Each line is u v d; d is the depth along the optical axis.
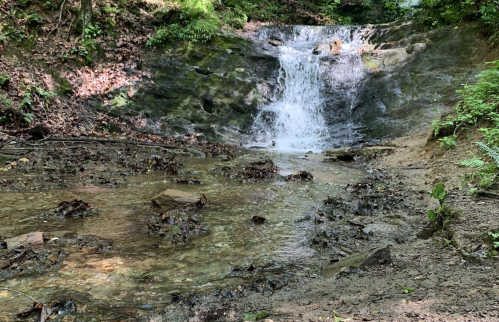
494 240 2.84
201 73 11.42
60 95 9.56
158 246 3.58
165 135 9.73
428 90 10.10
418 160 7.20
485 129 5.83
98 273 3.00
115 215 4.37
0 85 8.73
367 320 1.93
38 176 5.80
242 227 4.15
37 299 2.57
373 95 10.97
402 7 18.66
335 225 4.18
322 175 6.72
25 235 3.55
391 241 3.62
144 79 10.72
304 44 13.84
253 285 2.82
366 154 8.32
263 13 15.96
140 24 12.02
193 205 4.73
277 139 10.61
